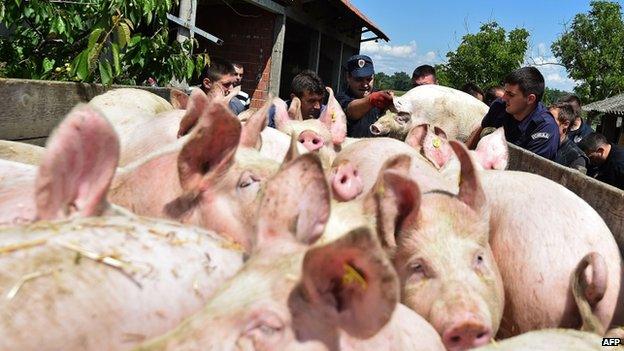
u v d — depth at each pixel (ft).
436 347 3.38
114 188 4.32
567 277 4.45
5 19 7.88
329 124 8.04
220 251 3.18
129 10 8.56
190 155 3.97
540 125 8.69
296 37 23.68
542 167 6.66
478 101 12.32
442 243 4.13
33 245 2.70
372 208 4.07
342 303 2.59
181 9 12.14
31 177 3.92
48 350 2.45
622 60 49.16
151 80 10.69
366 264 2.30
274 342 2.47
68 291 2.58
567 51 50.08
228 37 18.40
